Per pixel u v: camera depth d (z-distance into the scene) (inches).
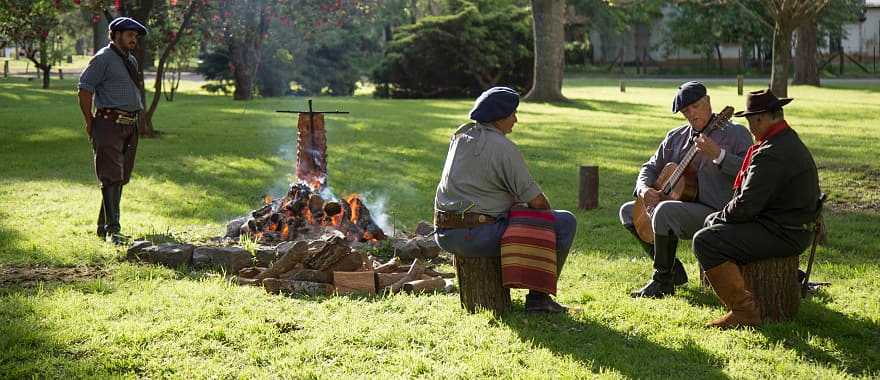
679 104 273.0
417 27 1780.3
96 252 322.7
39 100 1368.1
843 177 552.4
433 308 252.4
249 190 505.0
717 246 236.7
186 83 2062.0
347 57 1838.1
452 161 246.8
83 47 3846.0
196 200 463.5
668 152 285.4
